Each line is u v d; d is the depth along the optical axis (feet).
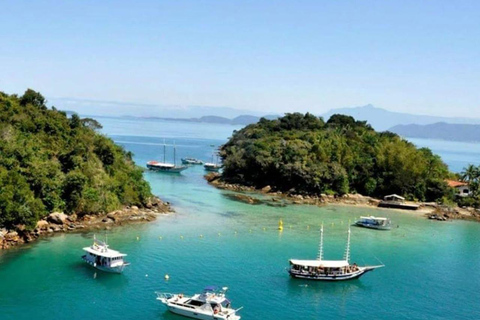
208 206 428.97
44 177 311.68
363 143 604.49
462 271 276.41
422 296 233.35
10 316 187.62
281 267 261.65
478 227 407.23
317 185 503.20
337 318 202.39
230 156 604.08
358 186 534.78
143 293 216.13
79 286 220.23
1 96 401.70
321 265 245.86
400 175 513.45
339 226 378.53
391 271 269.85
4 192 272.10
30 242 279.69
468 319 208.85
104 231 313.94
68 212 325.21
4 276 226.99
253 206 442.91
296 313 204.74
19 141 335.26
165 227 336.90
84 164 360.07
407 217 435.12
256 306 209.36
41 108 427.33
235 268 255.91
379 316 207.00
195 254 276.62
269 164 536.42
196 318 194.18
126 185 384.88
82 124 440.45
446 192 509.35
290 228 359.05
